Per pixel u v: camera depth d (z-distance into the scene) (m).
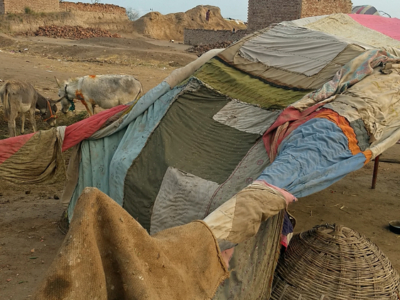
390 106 4.79
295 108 4.82
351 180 9.16
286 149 4.28
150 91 6.20
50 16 44.94
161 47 37.94
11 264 5.43
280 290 4.21
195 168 5.00
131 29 54.16
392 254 5.95
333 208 7.62
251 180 4.59
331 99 4.84
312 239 4.33
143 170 5.33
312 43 6.51
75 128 6.18
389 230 6.79
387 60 5.41
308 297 4.03
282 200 3.56
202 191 4.68
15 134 10.95
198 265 2.97
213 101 5.92
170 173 5.04
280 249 4.47
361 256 4.10
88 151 6.26
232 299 4.21
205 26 63.03
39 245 6.00
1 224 6.63
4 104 10.67
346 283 3.97
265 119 5.30
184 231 3.00
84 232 2.36
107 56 28.17
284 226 4.53
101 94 12.23
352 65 5.36
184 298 2.78
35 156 6.21
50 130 6.20
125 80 12.30
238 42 6.96
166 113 5.79
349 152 4.20
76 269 2.29
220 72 6.34
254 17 30.50
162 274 2.66
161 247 2.72
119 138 6.25
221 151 5.14
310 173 3.96
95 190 2.49
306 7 28.02
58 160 6.28
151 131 5.66
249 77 6.25
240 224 3.30
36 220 6.85
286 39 6.80
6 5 41.22
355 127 4.39
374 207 7.73
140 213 5.15
